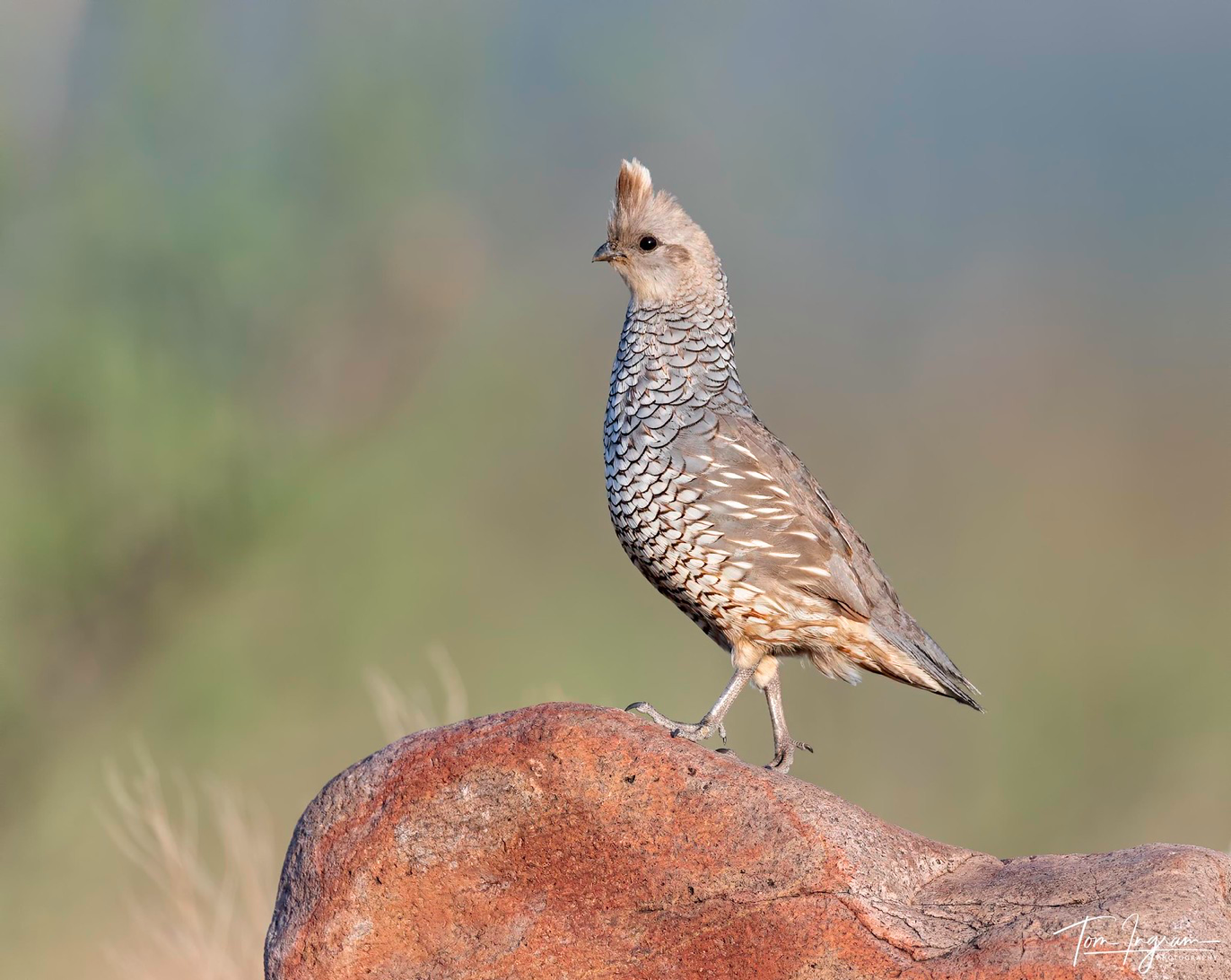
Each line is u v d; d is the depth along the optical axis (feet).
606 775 24.30
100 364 55.67
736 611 31.96
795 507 32.19
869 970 22.91
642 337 32.99
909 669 33.45
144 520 58.39
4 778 61.36
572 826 24.38
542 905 24.54
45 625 59.93
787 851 23.84
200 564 60.49
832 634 32.42
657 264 32.91
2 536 56.39
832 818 24.30
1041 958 22.20
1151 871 23.98
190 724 63.82
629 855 24.23
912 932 23.26
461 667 76.07
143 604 60.95
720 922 23.73
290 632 69.21
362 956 24.84
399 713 50.06
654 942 23.99
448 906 24.86
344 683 70.18
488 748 24.70
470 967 24.50
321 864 25.18
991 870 25.05
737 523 31.58
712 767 24.48
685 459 31.94
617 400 32.99
